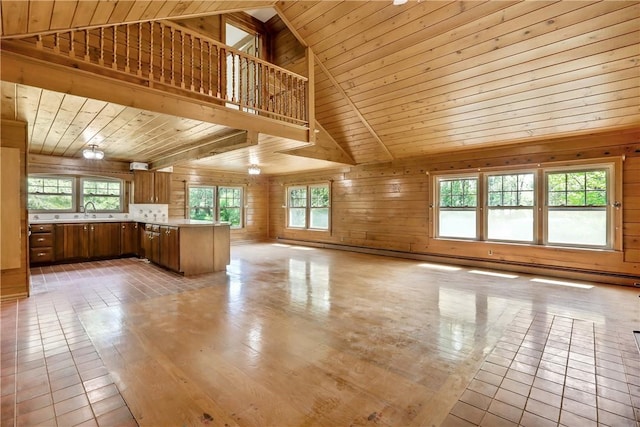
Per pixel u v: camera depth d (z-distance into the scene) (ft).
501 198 17.65
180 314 10.16
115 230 20.79
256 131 13.47
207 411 5.35
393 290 13.15
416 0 11.36
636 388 6.04
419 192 20.79
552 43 10.86
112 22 9.68
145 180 22.47
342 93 17.01
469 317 9.94
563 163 15.34
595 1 9.43
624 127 13.67
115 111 10.69
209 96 12.14
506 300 11.73
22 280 11.99
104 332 8.69
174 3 10.48
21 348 7.69
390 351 7.62
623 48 10.32
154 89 10.66
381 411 5.39
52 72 8.86
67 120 11.82
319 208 27.63
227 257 17.38
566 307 10.89
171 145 16.56
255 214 31.48
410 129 17.95
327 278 15.35
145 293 12.60
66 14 8.27
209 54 12.12
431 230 20.16
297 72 17.66
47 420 5.10
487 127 15.87
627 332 8.71
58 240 18.58
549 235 16.10
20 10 7.26
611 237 14.32
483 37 11.52
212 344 7.97
